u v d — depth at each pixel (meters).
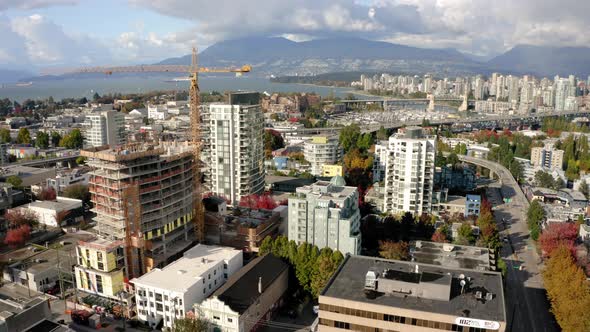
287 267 189.88
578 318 152.38
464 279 143.12
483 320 121.19
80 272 192.25
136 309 177.00
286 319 175.88
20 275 198.12
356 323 133.62
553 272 186.00
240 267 196.25
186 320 151.00
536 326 170.75
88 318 168.38
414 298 133.75
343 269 153.00
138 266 197.00
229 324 155.00
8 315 139.12
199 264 182.75
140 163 193.38
